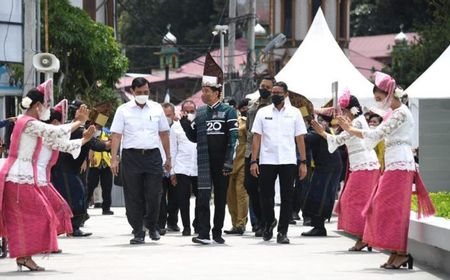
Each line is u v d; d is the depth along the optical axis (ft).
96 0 267.39
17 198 75.87
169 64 314.55
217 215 96.17
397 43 345.10
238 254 87.15
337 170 104.53
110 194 140.15
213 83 94.73
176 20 426.10
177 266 78.84
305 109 106.73
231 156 94.99
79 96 189.16
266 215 98.07
